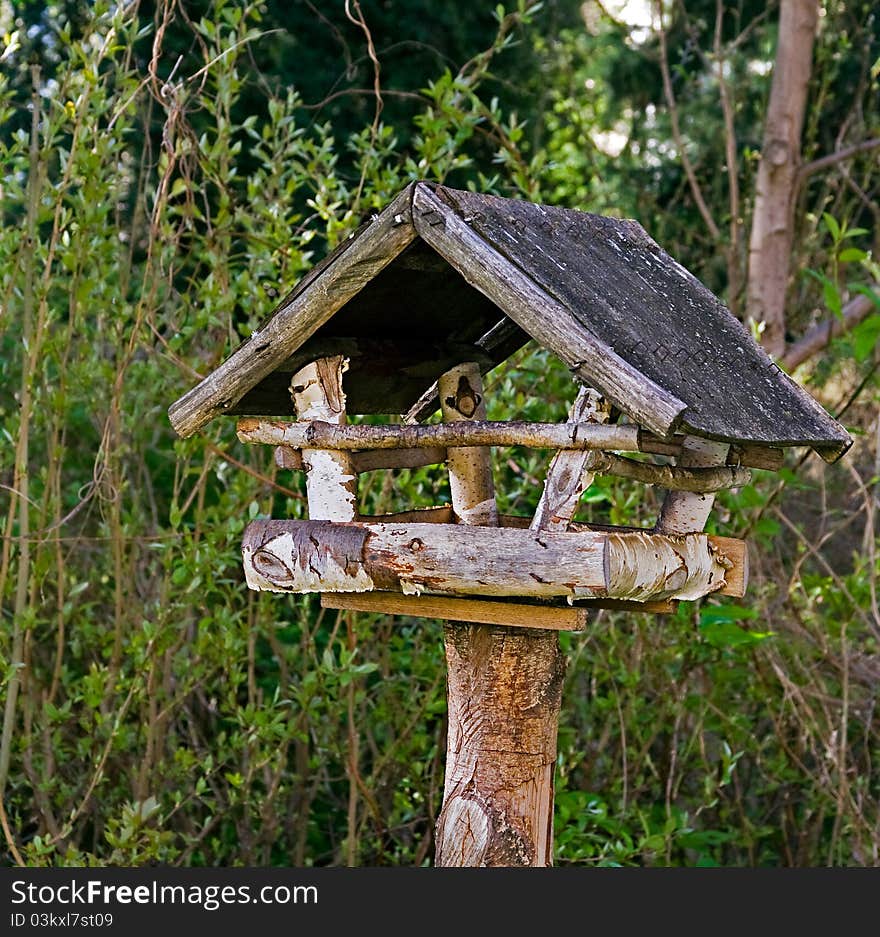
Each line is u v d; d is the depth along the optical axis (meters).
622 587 2.75
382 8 8.36
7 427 4.79
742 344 3.23
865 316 5.84
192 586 4.54
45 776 4.77
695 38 7.43
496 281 2.73
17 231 4.63
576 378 2.66
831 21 7.20
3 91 4.71
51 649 5.52
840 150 6.64
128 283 5.10
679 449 2.77
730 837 5.10
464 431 2.91
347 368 3.30
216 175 4.69
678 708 5.09
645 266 3.30
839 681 5.57
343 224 4.69
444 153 4.88
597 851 5.14
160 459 6.21
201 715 5.57
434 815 5.03
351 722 4.82
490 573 2.82
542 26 10.59
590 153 9.10
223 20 6.45
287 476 5.52
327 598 3.16
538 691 3.20
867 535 4.96
